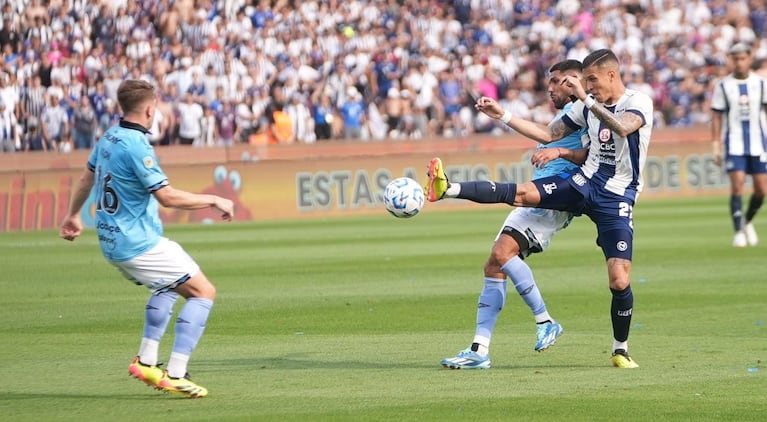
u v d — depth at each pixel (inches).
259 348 958.4
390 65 3132.4
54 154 2455.7
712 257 1644.9
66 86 2694.4
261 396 753.6
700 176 3097.9
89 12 2856.8
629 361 854.5
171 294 759.1
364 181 2768.2
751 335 995.3
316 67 3093.0
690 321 1077.1
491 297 873.5
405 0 3449.8
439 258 1679.4
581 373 832.3
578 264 1578.5
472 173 2874.0
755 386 773.9
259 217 2655.0
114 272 1561.3
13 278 1493.6
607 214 869.2
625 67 3518.7
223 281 1429.6
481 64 3289.9
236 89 2896.2
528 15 3651.6
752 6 4005.9
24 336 1030.4
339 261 1656.0
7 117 2588.6
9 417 695.1
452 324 1085.1
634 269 1507.1
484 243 1914.4
